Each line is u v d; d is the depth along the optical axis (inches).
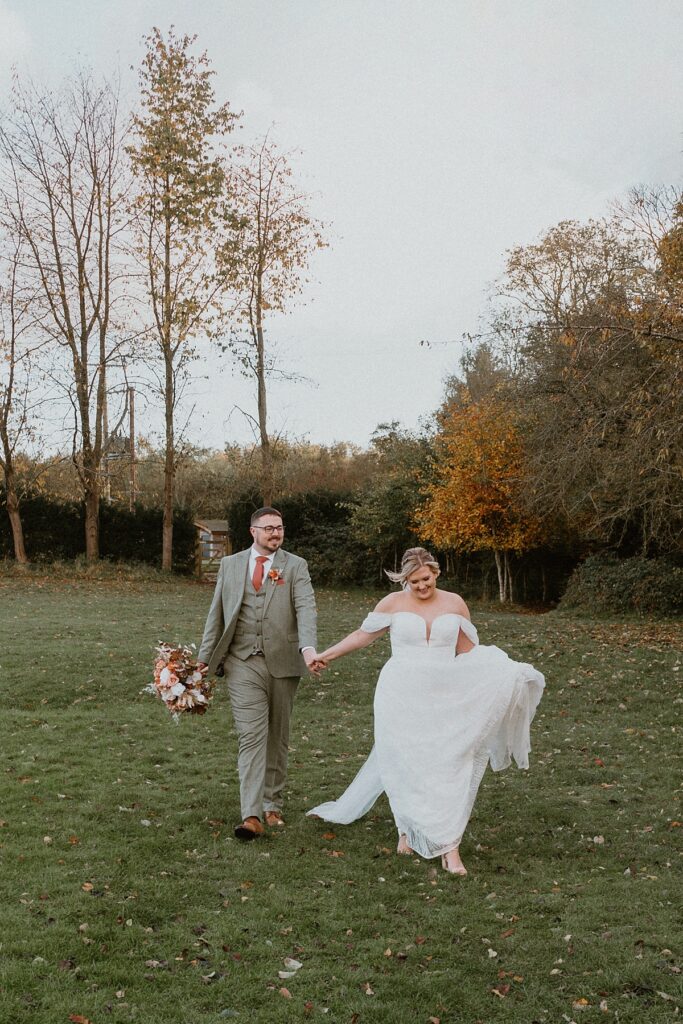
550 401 710.5
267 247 1141.7
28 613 678.5
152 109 1113.4
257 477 1306.6
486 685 203.6
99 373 1155.3
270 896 176.9
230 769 282.7
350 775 282.7
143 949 151.8
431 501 1095.0
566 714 381.7
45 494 1196.5
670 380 530.0
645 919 167.8
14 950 148.5
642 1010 135.0
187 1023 129.6
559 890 184.7
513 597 1128.8
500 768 213.6
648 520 751.1
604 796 261.4
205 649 222.5
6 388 1099.3
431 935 161.2
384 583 1225.4
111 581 1080.8
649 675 449.4
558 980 144.9
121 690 411.2
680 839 221.8
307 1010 134.3
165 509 1180.5
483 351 1408.7
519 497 837.8
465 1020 133.3
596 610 743.7
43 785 254.5
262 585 219.9
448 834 195.5
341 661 489.1
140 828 218.7
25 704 381.1
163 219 1106.7
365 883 186.5
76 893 173.8
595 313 665.6
